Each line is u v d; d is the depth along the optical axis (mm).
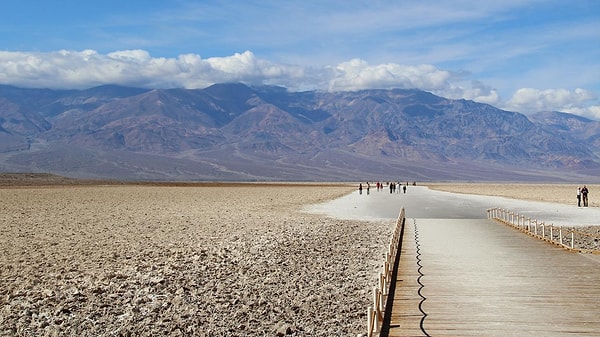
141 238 30125
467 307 14289
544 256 22562
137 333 13500
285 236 31094
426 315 13586
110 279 18938
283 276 19859
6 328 13688
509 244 26422
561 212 50281
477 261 21328
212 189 113812
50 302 15875
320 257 24141
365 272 20797
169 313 15062
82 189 104500
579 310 13922
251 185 153250
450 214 49625
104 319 14484
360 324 14227
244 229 35125
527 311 13859
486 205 61844
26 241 28672
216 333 13586
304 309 15617
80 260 22656
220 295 16984
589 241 29969
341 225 38219
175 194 88000
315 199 74750
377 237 31203
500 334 12078
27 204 58688
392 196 85938
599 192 108062
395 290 16266
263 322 14422
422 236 29938
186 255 24062
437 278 18000
